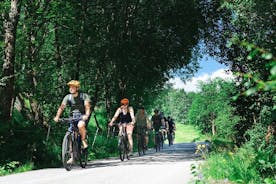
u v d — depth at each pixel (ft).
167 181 21.85
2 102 39.86
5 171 33.35
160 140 81.46
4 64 40.63
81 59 67.67
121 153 45.70
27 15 48.88
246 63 38.27
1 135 37.70
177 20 89.86
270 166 19.79
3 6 44.75
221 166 22.03
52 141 48.16
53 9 49.14
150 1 84.74
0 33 46.34
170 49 93.91
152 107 142.92
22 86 51.08
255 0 33.37
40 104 52.90
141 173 25.99
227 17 81.46
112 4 72.23
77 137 33.71
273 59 8.55
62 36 64.13
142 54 87.92
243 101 43.06
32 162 37.35
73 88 33.14
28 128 40.55
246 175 19.81
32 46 53.31
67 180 23.54
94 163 42.45
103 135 76.13
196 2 87.04
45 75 55.42
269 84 7.82
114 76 84.28
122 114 48.44
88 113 33.37
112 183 21.83
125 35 80.89
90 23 65.62
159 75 98.07
